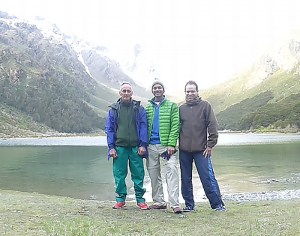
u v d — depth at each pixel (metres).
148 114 7.03
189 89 6.86
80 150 60.53
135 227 5.22
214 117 6.76
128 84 6.91
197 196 15.98
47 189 19.70
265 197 14.62
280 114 170.88
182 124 6.95
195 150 6.80
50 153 52.91
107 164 35.00
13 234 4.50
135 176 7.02
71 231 4.77
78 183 22.11
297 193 15.35
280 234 4.42
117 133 6.86
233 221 5.56
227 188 18.91
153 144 6.89
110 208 7.06
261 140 86.38
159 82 6.92
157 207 7.11
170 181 6.60
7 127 165.00
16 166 33.38
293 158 37.81
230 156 41.72
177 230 4.98
